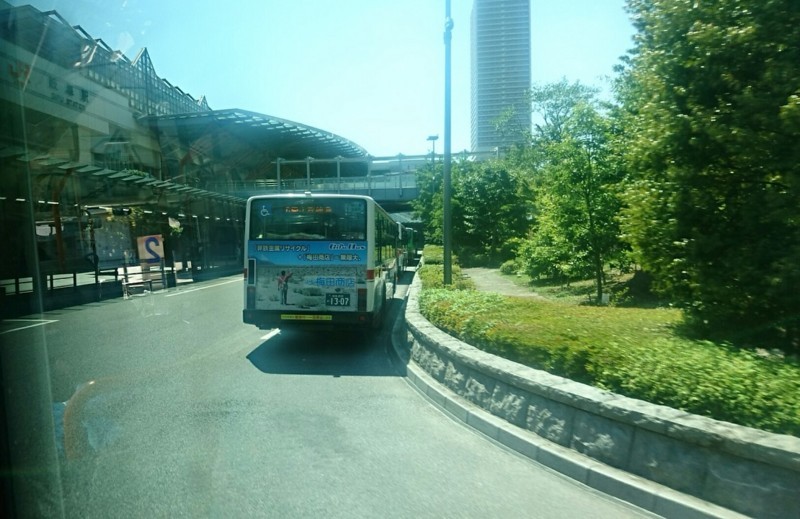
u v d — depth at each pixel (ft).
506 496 13.14
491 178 114.93
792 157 19.61
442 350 22.45
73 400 20.42
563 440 15.26
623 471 13.50
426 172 148.46
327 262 32.40
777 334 21.07
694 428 12.05
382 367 27.66
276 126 130.93
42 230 50.19
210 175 110.83
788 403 12.14
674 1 21.76
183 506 12.37
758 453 11.04
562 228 50.52
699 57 21.09
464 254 114.62
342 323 32.14
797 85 18.95
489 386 18.71
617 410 13.67
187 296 62.44
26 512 8.83
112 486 13.37
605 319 23.22
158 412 19.51
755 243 21.20
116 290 64.39
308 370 26.84
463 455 15.76
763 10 19.52
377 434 17.52
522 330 20.03
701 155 22.06
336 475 14.25
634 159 24.86
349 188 175.63
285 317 32.30
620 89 46.11
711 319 21.86
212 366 27.55
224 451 15.88
